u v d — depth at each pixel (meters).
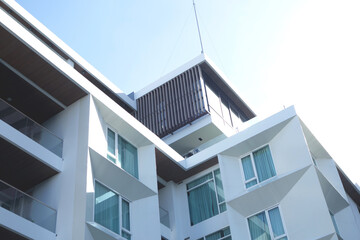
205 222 19.36
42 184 15.75
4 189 13.22
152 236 16.56
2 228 12.66
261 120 19.55
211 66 25.38
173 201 20.28
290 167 18.02
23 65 15.89
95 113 17.00
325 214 16.19
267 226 17.33
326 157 20.38
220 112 24.92
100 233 14.39
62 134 16.73
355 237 17.78
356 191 21.62
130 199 17.17
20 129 15.15
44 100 16.97
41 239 13.50
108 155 17.17
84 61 23.58
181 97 25.00
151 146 19.09
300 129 18.41
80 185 14.81
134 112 26.20
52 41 21.95
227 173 19.28
